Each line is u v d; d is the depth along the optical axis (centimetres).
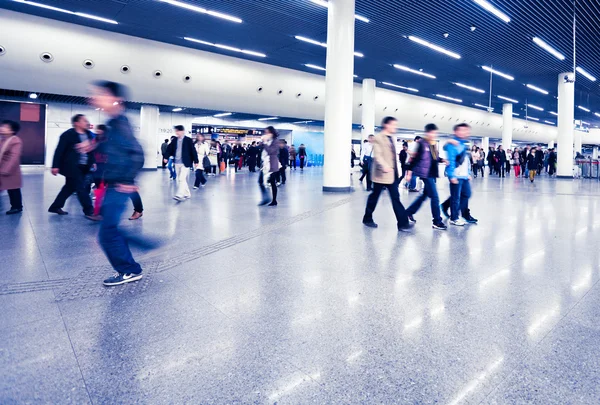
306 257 385
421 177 549
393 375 179
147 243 326
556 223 593
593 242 460
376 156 531
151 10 1130
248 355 197
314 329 226
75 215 620
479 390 168
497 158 2219
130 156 291
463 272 338
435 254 401
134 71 1430
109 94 279
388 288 296
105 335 216
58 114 2195
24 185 1127
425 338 215
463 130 564
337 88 1030
